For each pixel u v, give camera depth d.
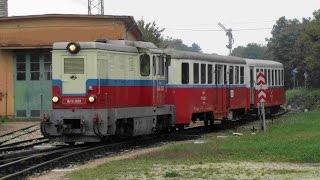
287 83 93.19
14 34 40.06
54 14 39.50
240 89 34.47
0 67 40.12
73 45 20.94
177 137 27.16
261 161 17.56
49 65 40.00
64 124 20.84
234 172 15.37
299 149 19.30
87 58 20.94
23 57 40.31
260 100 29.48
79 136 21.02
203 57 28.98
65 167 17.44
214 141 23.67
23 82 40.25
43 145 23.45
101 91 21.03
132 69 23.03
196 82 28.05
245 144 21.84
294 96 72.62
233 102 33.06
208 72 29.55
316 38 64.56
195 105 27.81
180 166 16.64
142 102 23.61
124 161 17.92
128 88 22.69
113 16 39.09
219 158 18.34
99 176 14.96
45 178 15.16
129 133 22.94
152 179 14.41
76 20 39.59
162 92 25.19
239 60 34.59
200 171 15.61
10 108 40.19
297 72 83.81
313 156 17.67
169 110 25.78
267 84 39.91
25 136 28.59
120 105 22.09
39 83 40.12
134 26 41.62
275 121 36.53
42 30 39.88
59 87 21.16
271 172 15.29
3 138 27.45
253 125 34.66
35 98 40.16
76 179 14.56
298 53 82.50
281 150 19.50
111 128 21.34
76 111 20.81
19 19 39.84
